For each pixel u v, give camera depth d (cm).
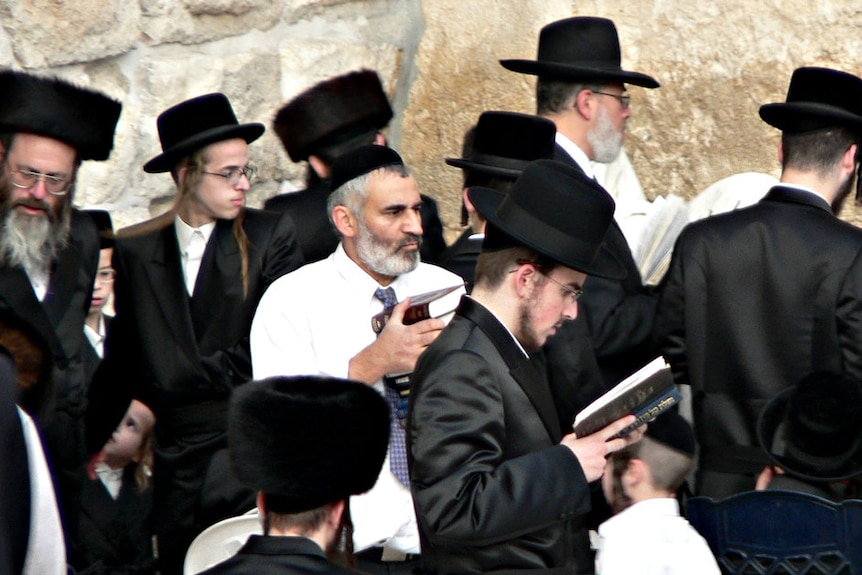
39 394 1191
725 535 1299
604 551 1292
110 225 1620
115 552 1622
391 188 1465
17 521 1030
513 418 1184
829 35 2073
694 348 1515
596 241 1189
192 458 1638
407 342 1398
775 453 1367
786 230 1467
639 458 1295
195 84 1978
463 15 2327
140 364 1631
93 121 1495
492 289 1202
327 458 940
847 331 1439
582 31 1744
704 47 2145
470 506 1131
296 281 1505
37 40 1744
